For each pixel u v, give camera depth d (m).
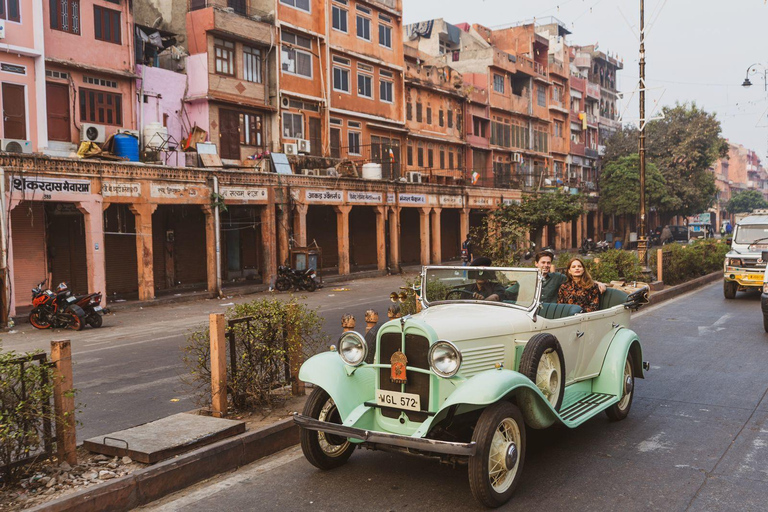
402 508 4.50
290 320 6.77
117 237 21.86
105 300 17.88
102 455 5.11
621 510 4.40
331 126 30.42
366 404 5.04
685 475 5.02
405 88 36.44
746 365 9.05
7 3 17.94
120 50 21.59
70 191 16.91
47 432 4.78
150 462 4.84
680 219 79.00
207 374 6.48
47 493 4.36
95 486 4.38
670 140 56.75
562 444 5.90
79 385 8.58
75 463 4.88
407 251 37.72
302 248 23.14
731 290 16.95
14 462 4.50
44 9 19.30
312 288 22.11
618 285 15.79
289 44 27.92
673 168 56.25
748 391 7.64
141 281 19.02
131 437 5.25
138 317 16.47
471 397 4.41
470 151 42.25
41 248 19.30
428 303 6.14
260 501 4.65
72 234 20.52
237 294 21.64
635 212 52.94
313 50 29.36
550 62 53.22
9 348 12.05
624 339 6.65
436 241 34.03
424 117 38.16
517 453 4.70
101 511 4.32
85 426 6.54
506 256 16.66
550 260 7.17
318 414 5.17
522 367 5.03
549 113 52.75
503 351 5.21
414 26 48.44
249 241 27.73
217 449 5.20
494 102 44.94
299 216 24.70
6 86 18.03
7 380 4.35
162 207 23.62
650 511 4.37
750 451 5.55
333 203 26.44
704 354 9.91
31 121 18.55
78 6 20.36
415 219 38.47
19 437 4.49
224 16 24.70
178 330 13.77
